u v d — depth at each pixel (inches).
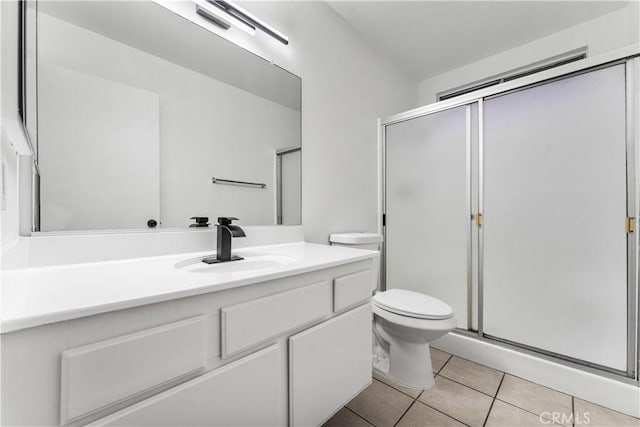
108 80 38.3
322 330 36.9
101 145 37.6
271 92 58.2
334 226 73.7
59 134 34.5
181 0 46.0
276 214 58.9
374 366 64.1
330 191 72.6
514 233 64.4
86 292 22.9
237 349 27.7
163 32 43.7
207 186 48.1
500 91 66.3
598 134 54.1
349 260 41.5
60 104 34.6
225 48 51.1
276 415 31.6
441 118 78.0
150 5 42.6
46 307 19.0
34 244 32.1
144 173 41.3
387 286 89.9
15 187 30.5
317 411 36.1
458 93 104.3
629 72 50.9
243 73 53.6
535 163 61.6
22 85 31.0
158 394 23.0
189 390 24.3
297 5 63.8
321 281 37.9
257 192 55.6
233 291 28.1
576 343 56.0
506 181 65.7
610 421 47.9
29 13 32.0
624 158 51.4
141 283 26.0
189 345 24.5
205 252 46.7
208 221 48.1
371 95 87.0
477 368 64.9
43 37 33.2
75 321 19.5
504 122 66.2
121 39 39.6
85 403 19.2
